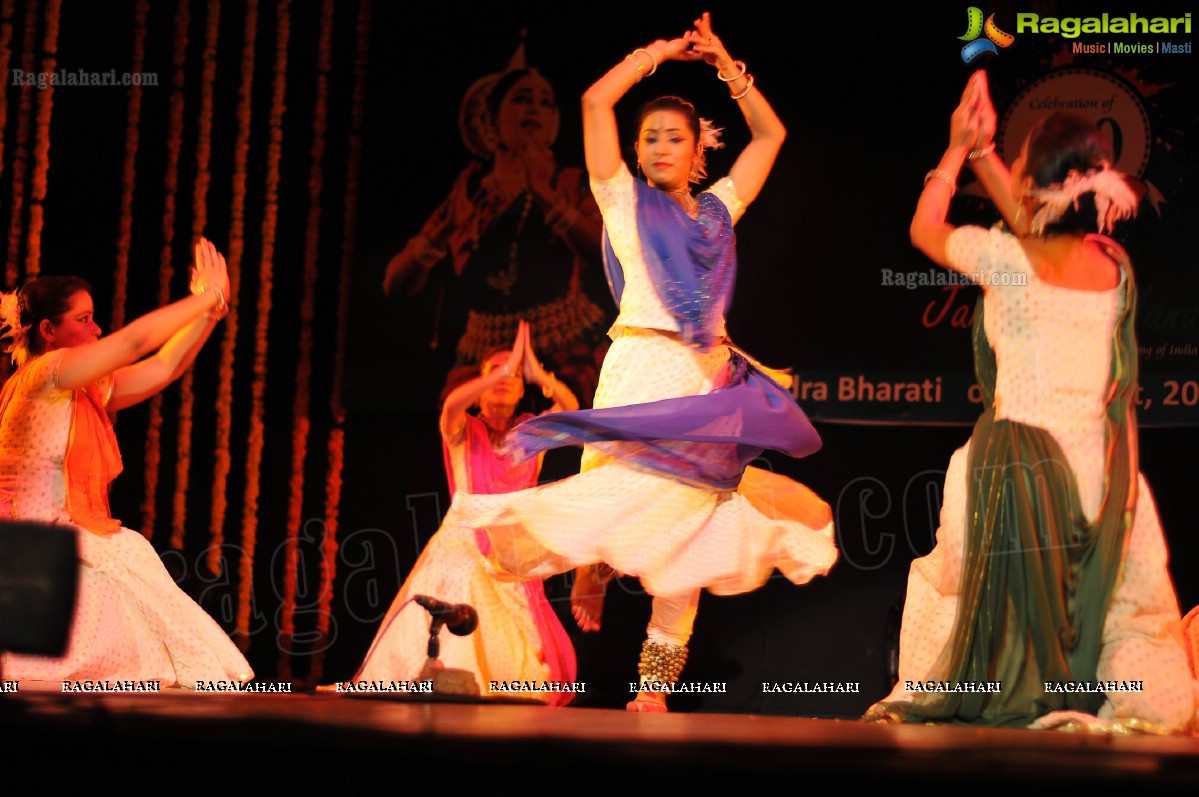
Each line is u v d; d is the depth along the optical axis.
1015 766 2.71
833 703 7.24
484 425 7.20
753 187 6.07
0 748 3.05
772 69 7.34
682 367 5.69
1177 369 6.71
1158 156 6.82
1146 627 4.76
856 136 7.23
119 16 8.02
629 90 7.54
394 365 7.74
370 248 7.83
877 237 7.17
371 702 4.55
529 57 7.77
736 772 2.69
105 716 3.17
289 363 7.92
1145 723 4.50
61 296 5.74
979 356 5.12
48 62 8.00
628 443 5.57
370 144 7.87
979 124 5.32
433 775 2.80
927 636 4.96
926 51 7.17
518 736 2.98
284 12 7.96
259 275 7.95
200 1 8.00
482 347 7.66
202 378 7.94
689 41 6.00
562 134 7.70
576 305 7.61
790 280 7.23
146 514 7.88
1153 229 6.79
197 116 8.00
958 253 5.14
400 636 6.56
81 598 5.21
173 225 7.98
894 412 7.07
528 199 7.71
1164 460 6.93
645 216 5.75
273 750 2.89
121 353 5.38
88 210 8.00
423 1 7.88
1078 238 5.02
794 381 7.16
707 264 5.77
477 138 7.78
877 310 7.14
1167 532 6.89
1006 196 5.28
